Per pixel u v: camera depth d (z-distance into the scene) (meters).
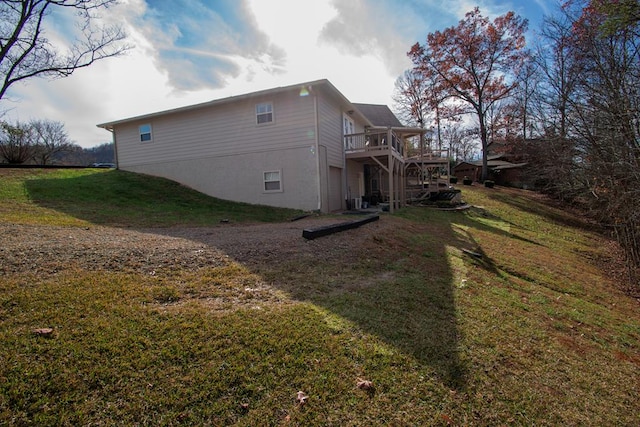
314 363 2.70
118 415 2.01
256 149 13.00
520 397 2.73
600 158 11.38
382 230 8.55
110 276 3.85
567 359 3.61
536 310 5.03
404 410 2.35
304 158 12.19
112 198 11.55
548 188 20.91
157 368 2.41
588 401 2.91
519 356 3.40
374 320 3.54
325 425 2.15
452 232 10.79
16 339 2.49
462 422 2.34
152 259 4.55
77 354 2.42
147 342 2.67
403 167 17.16
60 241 5.08
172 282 3.91
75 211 9.09
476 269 6.70
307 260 5.29
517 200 21.86
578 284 7.45
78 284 3.52
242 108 13.16
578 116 12.10
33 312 2.89
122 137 16.14
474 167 34.31
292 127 12.30
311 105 11.98
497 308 4.69
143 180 14.34
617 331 5.01
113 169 16.38
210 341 2.78
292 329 3.12
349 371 2.66
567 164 13.98
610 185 11.48
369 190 19.16
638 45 9.60
